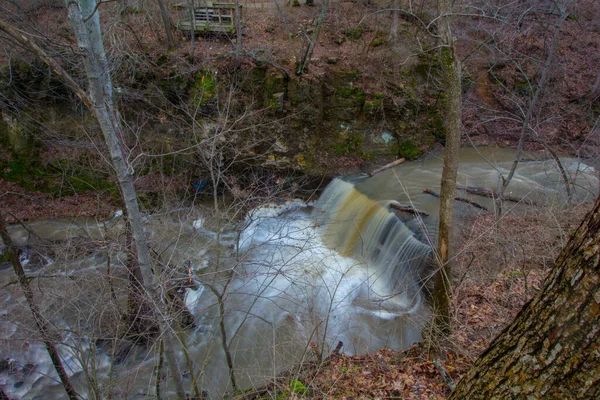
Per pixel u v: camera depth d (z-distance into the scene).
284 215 11.38
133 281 6.67
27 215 13.56
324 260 10.95
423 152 16.12
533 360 1.84
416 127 16.06
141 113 13.17
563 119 15.75
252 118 14.03
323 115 15.75
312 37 14.36
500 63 16.28
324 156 15.55
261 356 7.97
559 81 16.11
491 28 14.80
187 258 7.31
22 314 7.75
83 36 3.53
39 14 12.55
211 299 9.28
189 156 12.41
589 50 16.72
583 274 1.65
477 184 13.27
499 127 16.58
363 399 5.62
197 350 8.27
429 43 15.84
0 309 8.96
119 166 4.04
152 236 6.80
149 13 15.09
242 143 13.70
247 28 16.88
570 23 17.66
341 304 9.38
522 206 11.50
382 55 15.84
